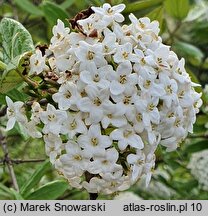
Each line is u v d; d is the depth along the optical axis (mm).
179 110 255
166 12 469
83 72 241
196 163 482
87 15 264
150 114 243
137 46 254
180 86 260
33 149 505
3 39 291
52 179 479
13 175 368
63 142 256
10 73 256
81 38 253
